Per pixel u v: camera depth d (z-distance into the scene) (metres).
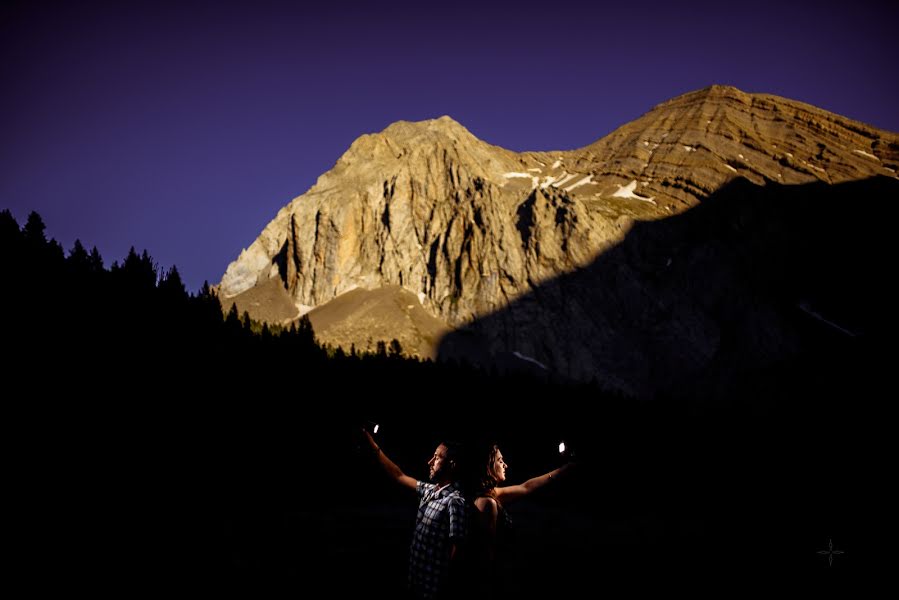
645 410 132.25
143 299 67.44
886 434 117.44
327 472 54.28
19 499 19.30
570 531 46.34
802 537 32.06
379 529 35.09
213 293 106.94
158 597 12.42
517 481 74.25
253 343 87.31
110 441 36.66
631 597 17.61
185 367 56.94
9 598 11.09
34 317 44.56
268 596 13.68
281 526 31.20
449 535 5.31
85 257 70.19
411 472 63.44
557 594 17.83
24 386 35.66
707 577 20.34
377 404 82.62
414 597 5.57
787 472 96.06
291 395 68.19
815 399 194.25
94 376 43.22
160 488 32.16
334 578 16.50
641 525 54.88
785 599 16.98
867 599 16.59
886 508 48.06
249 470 50.75
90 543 15.78
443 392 102.69
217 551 18.33
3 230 57.44
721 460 101.75
